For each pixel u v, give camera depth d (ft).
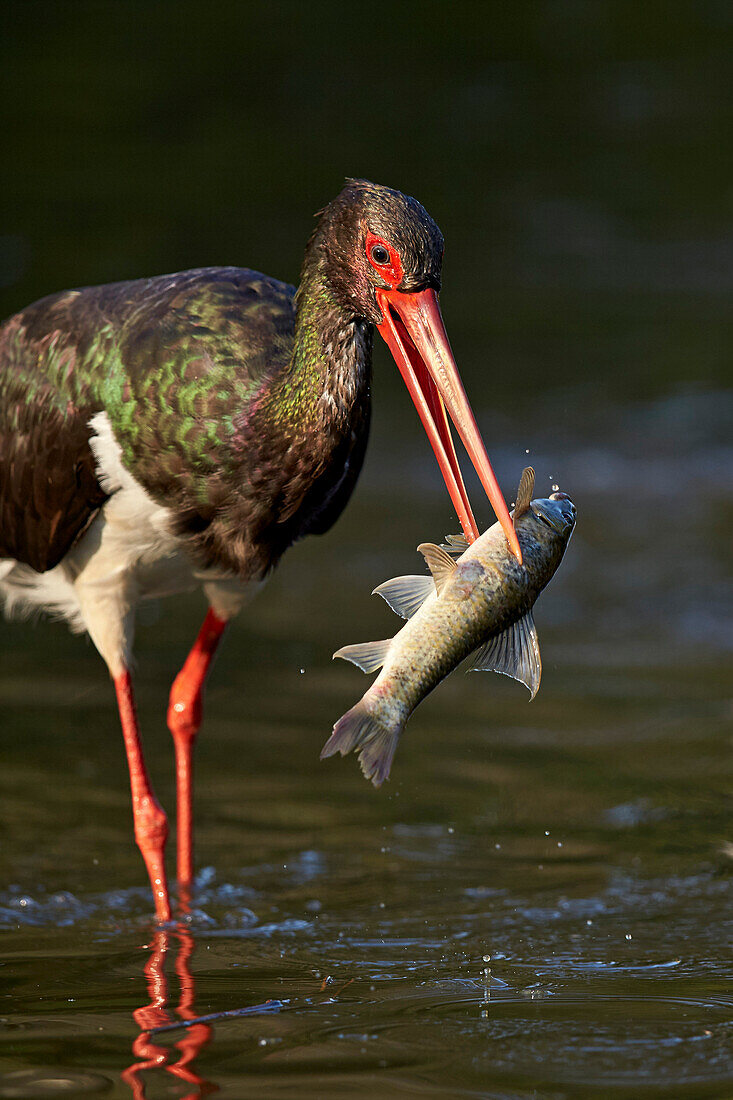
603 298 78.74
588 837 31.27
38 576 31.27
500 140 100.27
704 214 90.12
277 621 46.03
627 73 111.24
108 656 30.55
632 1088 19.66
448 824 32.22
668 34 117.80
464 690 41.16
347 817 32.86
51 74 114.01
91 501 29.12
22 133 103.09
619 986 23.67
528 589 21.89
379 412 67.36
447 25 119.44
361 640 44.21
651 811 32.55
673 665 41.96
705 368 69.05
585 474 57.77
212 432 27.84
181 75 112.78
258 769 35.63
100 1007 22.84
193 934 26.81
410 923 27.12
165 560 29.71
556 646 43.50
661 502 55.01
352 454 30.01
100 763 36.04
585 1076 20.06
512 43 116.37
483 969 24.58
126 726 30.27
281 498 28.19
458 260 83.87
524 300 78.59
